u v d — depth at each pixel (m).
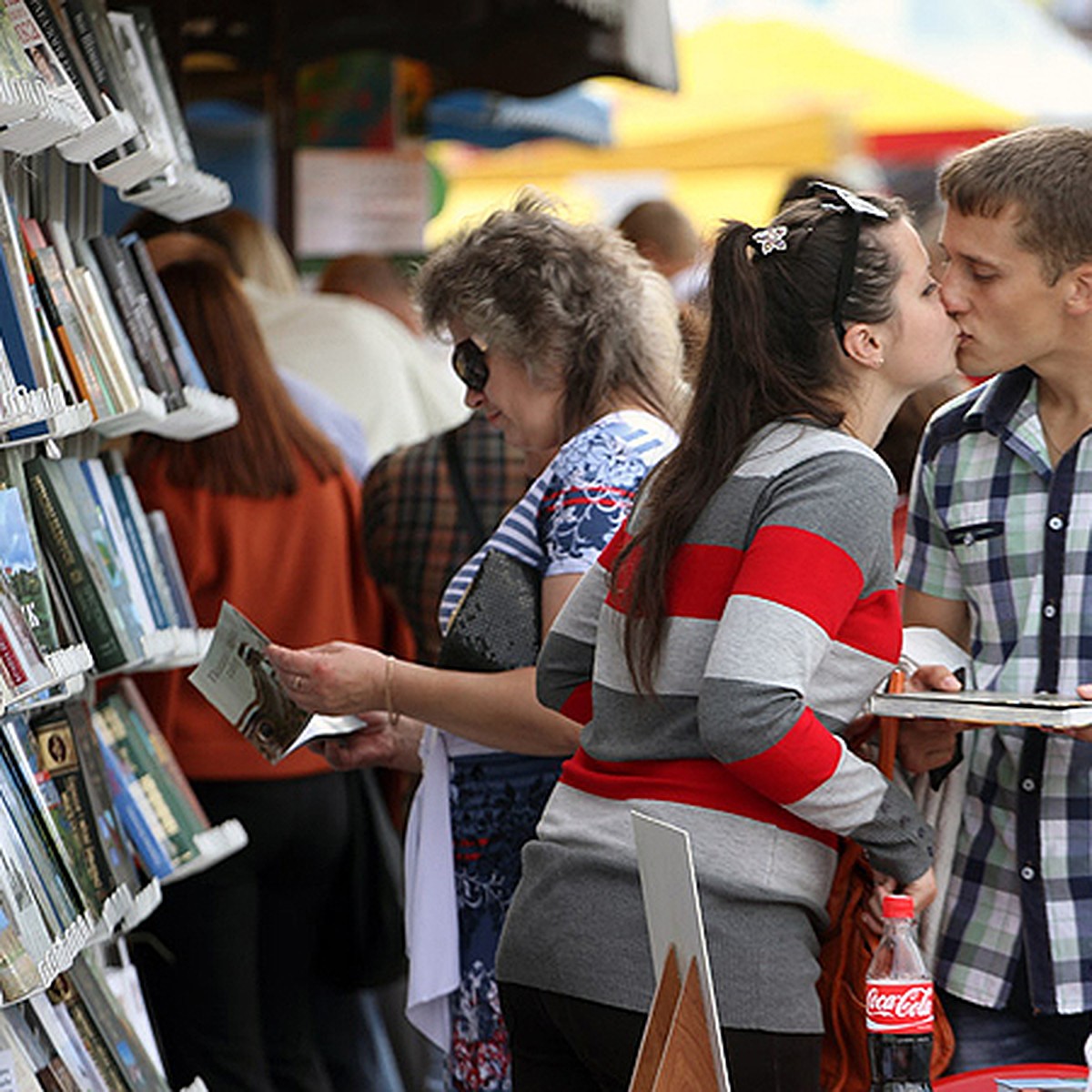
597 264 11.06
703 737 8.31
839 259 8.74
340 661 10.90
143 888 11.94
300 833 15.62
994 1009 10.02
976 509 9.98
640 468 10.63
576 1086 9.45
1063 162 9.09
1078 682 9.62
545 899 9.01
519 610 10.82
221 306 15.71
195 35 24.25
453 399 21.31
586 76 25.59
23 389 9.61
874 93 38.56
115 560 11.75
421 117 27.33
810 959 8.73
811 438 8.62
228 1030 15.51
